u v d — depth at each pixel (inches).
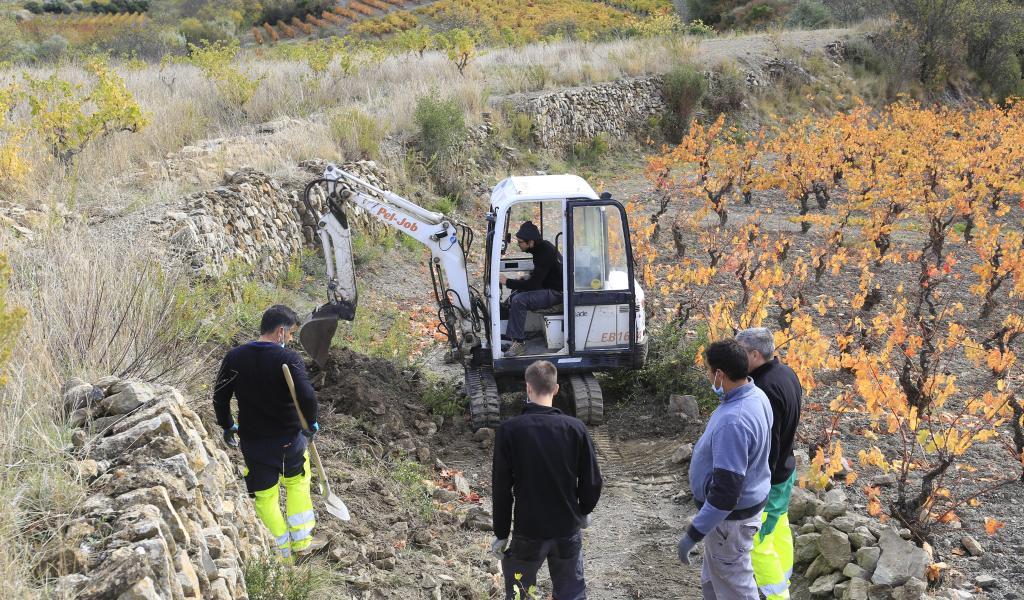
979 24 1263.5
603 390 334.0
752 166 813.2
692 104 956.0
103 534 122.4
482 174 685.3
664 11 2218.3
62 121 423.2
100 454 147.8
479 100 748.0
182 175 431.8
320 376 297.1
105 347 200.1
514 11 2271.2
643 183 786.8
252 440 176.4
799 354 280.1
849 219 626.8
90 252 239.9
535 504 155.6
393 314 425.1
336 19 2524.6
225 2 2659.9
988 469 257.0
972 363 358.0
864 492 240.4
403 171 592.1
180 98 597.0
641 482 267.1
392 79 783.1
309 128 571.8
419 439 286.7
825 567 199.9
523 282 301.4
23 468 135.8
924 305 442.9
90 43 1446.9
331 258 306.5
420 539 212.5
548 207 316.2
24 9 2637.8
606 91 908.6
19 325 139.6
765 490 155.9
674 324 371.6
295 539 184.7
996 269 412.2
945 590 187.0
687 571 213.0
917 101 1189.7
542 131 790.5
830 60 1193.4
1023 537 215.8
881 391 244.2
